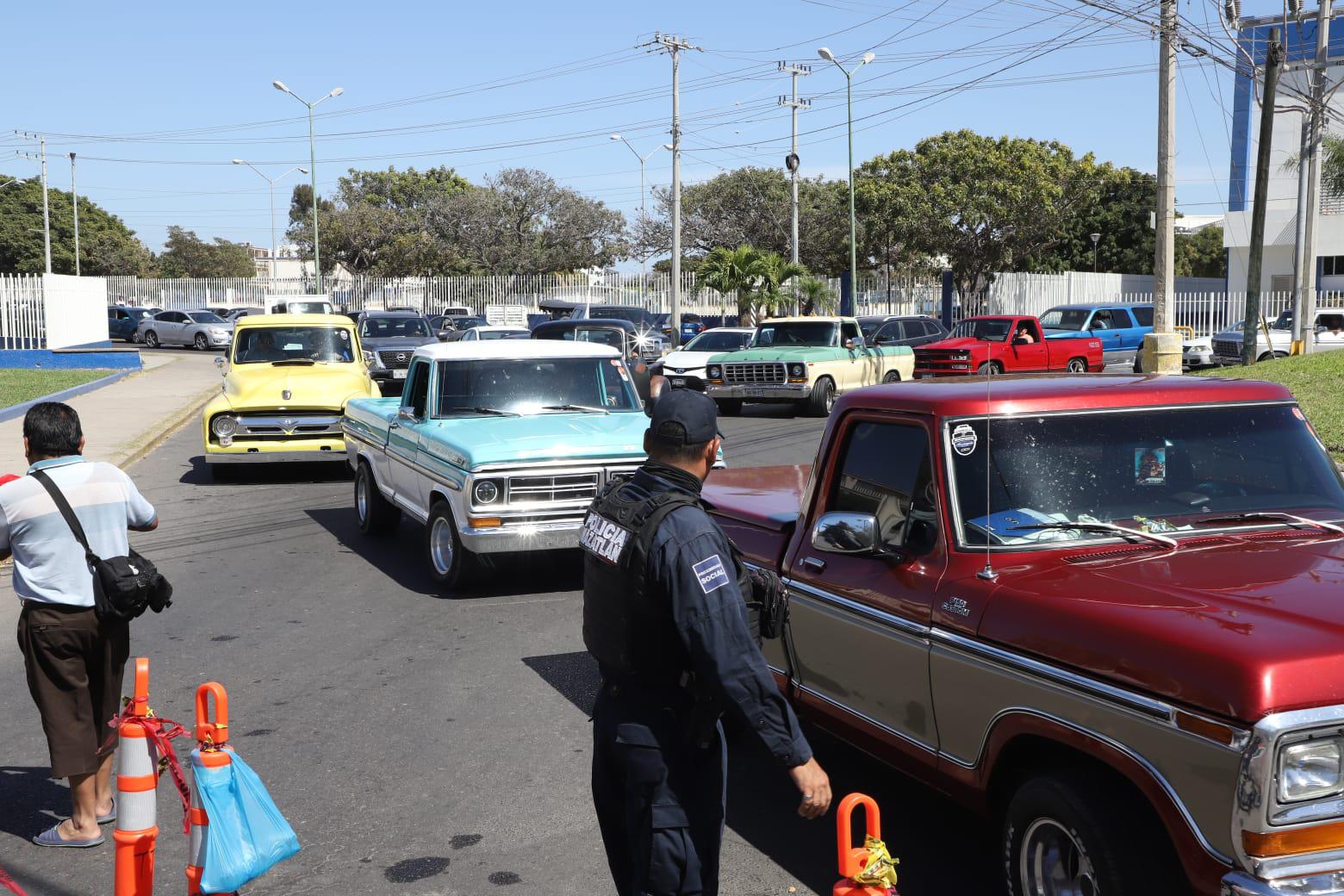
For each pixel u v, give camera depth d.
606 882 4.41
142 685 3.84
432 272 62.97
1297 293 27.20
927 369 23.59
